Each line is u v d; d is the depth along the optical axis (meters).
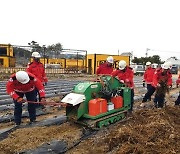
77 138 6.42
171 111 8.75
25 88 7.30
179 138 5.96
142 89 17.16
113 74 8.81
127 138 5.83
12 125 7.76
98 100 6.89
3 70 23.08
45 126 7.36
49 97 12.51
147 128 6.37
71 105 6.71
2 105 10.12
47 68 28.50
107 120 7.26
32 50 27.77
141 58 60.47
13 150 5.69
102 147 5.84
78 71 30.30
